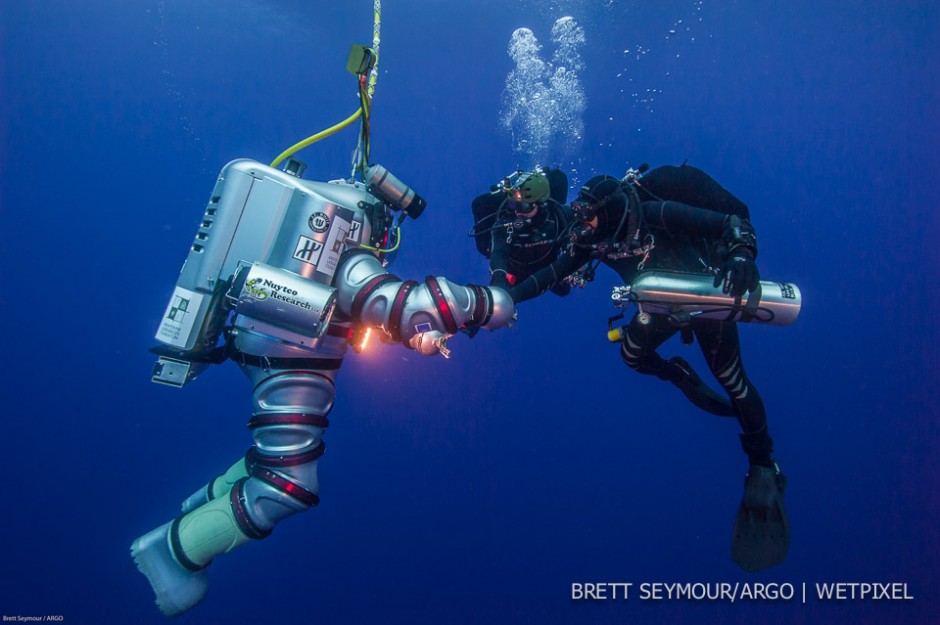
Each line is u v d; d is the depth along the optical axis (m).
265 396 2.08
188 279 2.01
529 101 6.29
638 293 2.41
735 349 2.65
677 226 2.31
